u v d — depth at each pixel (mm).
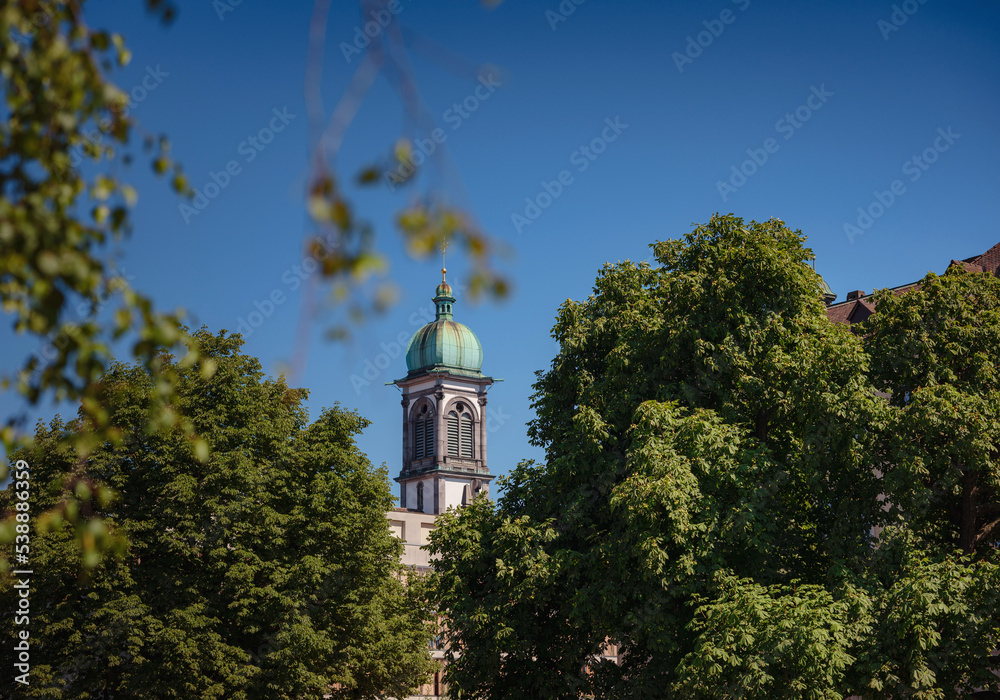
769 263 38969
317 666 45969
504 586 38969
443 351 167375
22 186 7254
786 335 38438
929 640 29953
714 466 34938
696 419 35562
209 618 41938
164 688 41031
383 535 50344
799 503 39531
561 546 39531
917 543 36000
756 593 31844
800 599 31203
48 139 7242
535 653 39875
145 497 43906
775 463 35969
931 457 35125
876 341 39562
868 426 36062
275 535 45156
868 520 36875
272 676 43156
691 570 33531
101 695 43844
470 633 39781
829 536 36781
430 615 54938
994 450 34938
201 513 43156
